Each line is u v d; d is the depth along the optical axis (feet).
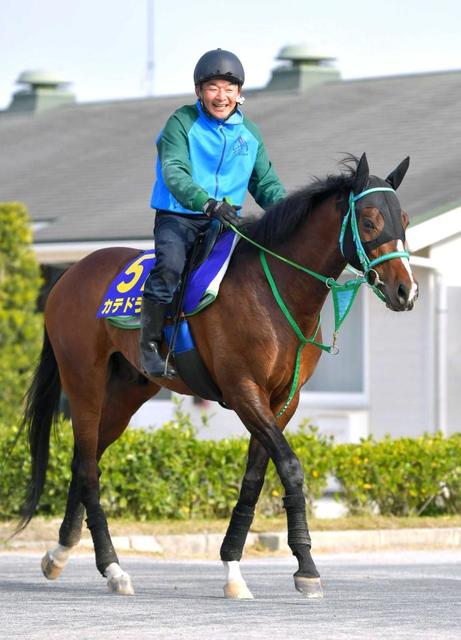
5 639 28.07
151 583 40.19
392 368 73.31
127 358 38.22
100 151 97.50
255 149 37.04
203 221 36.52
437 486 59.77
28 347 76.59
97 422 39.45
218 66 35.70
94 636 28.35
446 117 85.30
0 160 100.63
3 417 72.84
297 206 34.24
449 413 72.79
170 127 36.01
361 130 86.17
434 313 72.18
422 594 36.76
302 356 34.83
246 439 59.00
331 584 40.01
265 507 57.52
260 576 43.19
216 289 34.47
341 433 74.43
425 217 69.31
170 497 55.88
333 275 34.22
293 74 101.45
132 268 38.88
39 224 83.56
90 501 38.29
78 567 45.80
